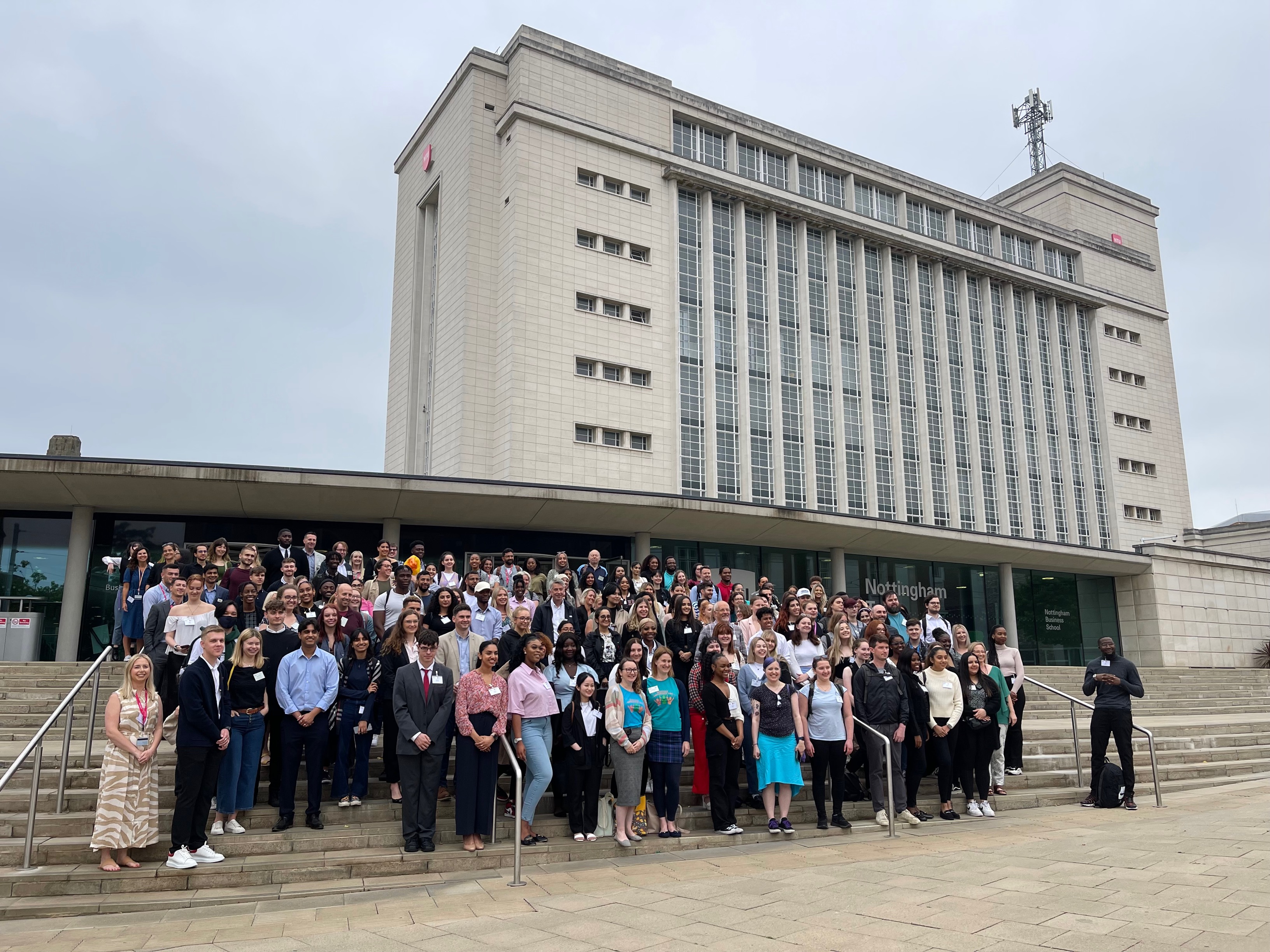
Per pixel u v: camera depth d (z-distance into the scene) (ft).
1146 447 150.92
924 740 36.35
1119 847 28.48
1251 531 147.64
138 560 45.27
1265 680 92.79
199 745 26.61
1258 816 34.12
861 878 25.35
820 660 34.53
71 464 58.34
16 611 63.57
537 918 22.36
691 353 108.78
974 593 106.32
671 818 31.94
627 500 73.31
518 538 78.18
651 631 34.50
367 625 35.12
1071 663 111.04
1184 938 18.28
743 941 19.67
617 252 107.34
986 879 24.57
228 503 65.67
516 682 30.81
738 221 115.03
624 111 110.73
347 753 31.35
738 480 107.86
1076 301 146.82
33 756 33.27
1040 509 134.72
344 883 26.30
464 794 29.27
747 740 34.81
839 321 119.96
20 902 23.94
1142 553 114.32
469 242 102.83
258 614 36.78
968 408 130.31
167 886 25.48
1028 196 166.61
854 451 117.80
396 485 65.10
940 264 132.26
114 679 43.88
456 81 111.55
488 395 100.27
